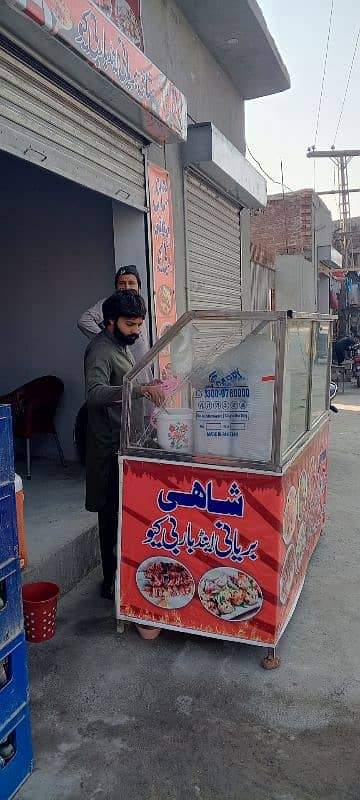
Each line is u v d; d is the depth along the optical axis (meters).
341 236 23.00
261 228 14.12
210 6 5.37
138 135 4.43
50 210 5.17
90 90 3.60
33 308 5.38
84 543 3.56
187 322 2.61
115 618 3.07
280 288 11.73
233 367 2.53
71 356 5.31
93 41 3.26
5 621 1.89
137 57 3.81
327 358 3.84
